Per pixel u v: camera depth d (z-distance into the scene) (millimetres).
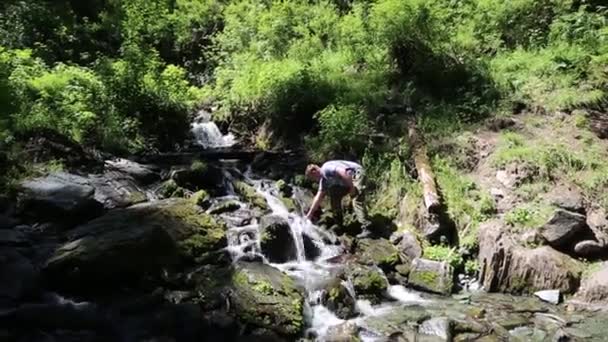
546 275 8578
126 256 7516
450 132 11469
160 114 13852
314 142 11945
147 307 7199
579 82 12648
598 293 8242
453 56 13883
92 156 11039
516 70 13266
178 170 10430
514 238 9062
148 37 19656
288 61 15820
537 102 12141
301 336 7262
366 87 13320
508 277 8758
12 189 9195
